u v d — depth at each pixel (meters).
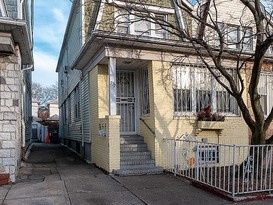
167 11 10.99
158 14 11.04
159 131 9.23
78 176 8.30
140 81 10.63
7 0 9.23
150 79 9.44
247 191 6.11
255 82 7.20
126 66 10.25
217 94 10.32
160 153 9.19
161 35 11.02
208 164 7.61
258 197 5.96
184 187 6.97
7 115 7.70
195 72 10.05
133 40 8.56
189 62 9.83
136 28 10.79
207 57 9.88
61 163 11.23
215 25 7.05
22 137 11.45
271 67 11.51
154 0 10.87
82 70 12.74
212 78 10.13
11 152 7.59
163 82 9.41
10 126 7.69
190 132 9.70
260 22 7.28
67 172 9.01
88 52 9.91
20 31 7.13
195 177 7.50
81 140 13.38
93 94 10.73
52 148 18.91
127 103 10.53
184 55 9.19
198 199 5.99
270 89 11.44
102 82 10.05
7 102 7.76
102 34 8.25
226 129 10.21
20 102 9.33
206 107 9.90
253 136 7.23
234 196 5.91
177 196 6.21
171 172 8.78
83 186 7.06
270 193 6.19
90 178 8.02
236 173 7.29
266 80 11.41
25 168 9.80
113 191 6.60
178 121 9.55
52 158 12.95
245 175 6.80
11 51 7.69
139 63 9.80
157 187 6.98
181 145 9.18
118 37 8.46
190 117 9.73
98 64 10.02
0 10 8.27
